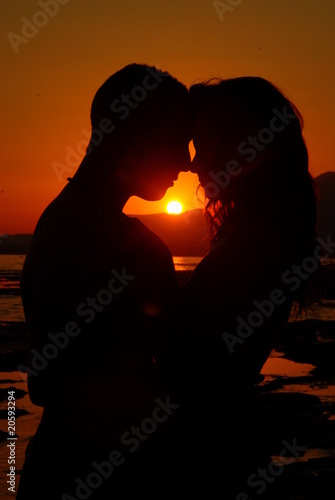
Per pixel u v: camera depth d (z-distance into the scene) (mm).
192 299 2633
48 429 2355
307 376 13305
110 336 2336
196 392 2592
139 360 2383
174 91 2664
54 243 2338
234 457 2561
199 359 2598
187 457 2488
